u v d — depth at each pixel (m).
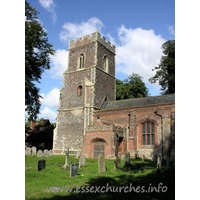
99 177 11.34
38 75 26.58
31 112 25.89
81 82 32.28
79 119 30.38
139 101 28.20
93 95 30.30
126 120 26.53
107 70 34.94
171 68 37.91
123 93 44.84
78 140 29.52
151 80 39.97
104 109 30.17
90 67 32.03
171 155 20.73
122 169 14.55
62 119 32.12
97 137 23.89
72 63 34.53
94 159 22.23
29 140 46.28
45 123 50.78
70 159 21.45
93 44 33.06
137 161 20.66
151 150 24.05
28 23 23.86
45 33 25.12
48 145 44.72
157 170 13.03
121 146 24.89
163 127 23.72
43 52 25.91
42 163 13.67
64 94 33.41
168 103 23.84
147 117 25.05
